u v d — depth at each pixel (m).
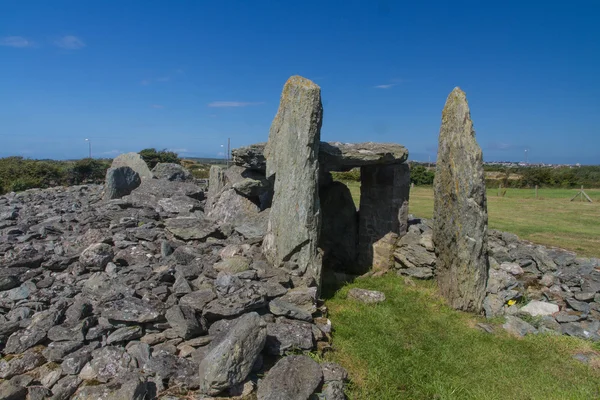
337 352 6.14
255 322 5.03
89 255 6.75
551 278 8.38
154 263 7.07
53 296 5.95
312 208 7.54
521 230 15.86
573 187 39.88
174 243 7.97
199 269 6.92
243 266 7.05
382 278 9.73
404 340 6.73
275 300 6.50
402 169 10.25
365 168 10.69
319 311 7.17
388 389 5.34
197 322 5.55
